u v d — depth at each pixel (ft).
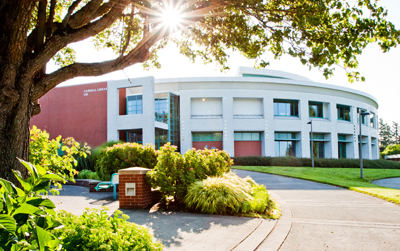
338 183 44.68
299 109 116.06
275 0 19.72
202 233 15.98
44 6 13.50
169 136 101.45
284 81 114.01
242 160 95.81
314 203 27.63
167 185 23.97
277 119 112.16
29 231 6.17
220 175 28.94
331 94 124.26
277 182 47.83
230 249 13.46
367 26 16.48
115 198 28.19
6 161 11.44
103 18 15.58
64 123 94.22
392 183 56.70
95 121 92.07
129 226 9.36
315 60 17.87
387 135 336.08
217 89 109.60
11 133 11.70
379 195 31.60
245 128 108.68
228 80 110.11
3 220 5.26
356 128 130.11
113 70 16.38
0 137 11.44
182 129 106.11
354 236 16.42
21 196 6.08
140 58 17.54
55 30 15.57
